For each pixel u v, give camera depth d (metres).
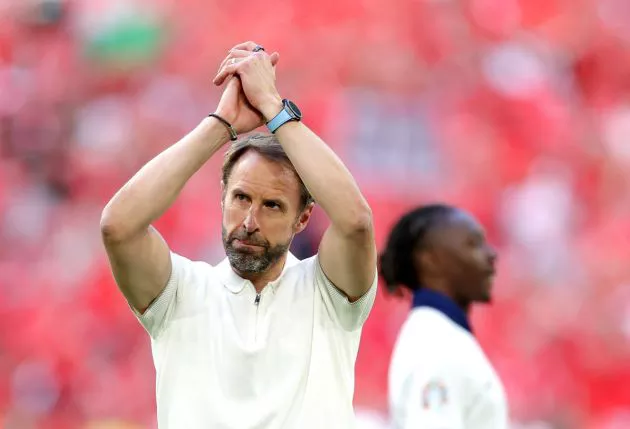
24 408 33.97
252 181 12.46
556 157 37.38
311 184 12.39
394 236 18.55
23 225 37.41
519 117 37.28
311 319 12.78
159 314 12.70
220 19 37.69
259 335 12.59
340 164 12.49
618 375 34.06
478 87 37.38
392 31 37.09
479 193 36.38
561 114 37.53
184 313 12.75
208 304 12.77
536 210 36.59
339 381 12.76
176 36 38.09
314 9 36.97
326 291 12.84
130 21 38.66
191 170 12.52
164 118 37.47
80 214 37.06
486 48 37.72
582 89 39.09
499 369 33.88
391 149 36.69
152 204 12.29
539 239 36.19
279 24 37.06
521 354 34.09
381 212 35.78
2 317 34.69
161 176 12.36
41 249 36.91
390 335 31.59
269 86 12.68
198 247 34.06
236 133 12.71
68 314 34.62
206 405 12.41
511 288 35.00
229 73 12.75
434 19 37.38
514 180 36.72
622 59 38.84
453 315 17.81
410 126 36.97
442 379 16.91
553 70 38.84
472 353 17.31
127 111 37.94
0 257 36.62
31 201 37.88
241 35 37.31
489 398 17.12
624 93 39.00
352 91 36.94
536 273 35.44
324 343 12.74
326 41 36.81
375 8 37.09
